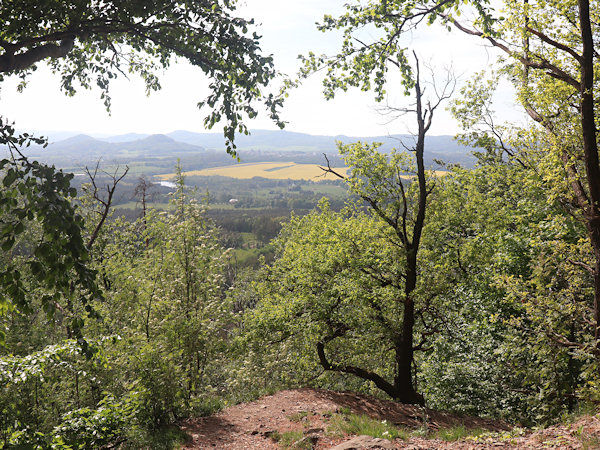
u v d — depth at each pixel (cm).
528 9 1237
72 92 934
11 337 1547
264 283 2608
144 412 1216
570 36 1309
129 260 2081
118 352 1266
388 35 1199
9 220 484
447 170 2452
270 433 1205
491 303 1817
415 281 1838
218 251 1894
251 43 668
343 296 1966
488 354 1670
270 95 699
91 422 930
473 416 1503
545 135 1263
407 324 1836
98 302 1466
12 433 841
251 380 2020
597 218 1091
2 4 610
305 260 2109
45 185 495
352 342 2050
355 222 2125
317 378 2314
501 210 2288
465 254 2145
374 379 1911
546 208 1736
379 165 1902
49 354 902
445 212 2172
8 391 1162
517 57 1308
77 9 638
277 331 2159
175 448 1100
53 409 1311
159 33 694
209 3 681
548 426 1058
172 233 1809
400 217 1991
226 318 1745
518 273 1816
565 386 1091
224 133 702
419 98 1758
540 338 1126
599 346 1070
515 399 1502
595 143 1073
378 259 1873
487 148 2572
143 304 1574
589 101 1065
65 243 510
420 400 1844
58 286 527
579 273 1250
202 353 1678
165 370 1287
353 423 1204
